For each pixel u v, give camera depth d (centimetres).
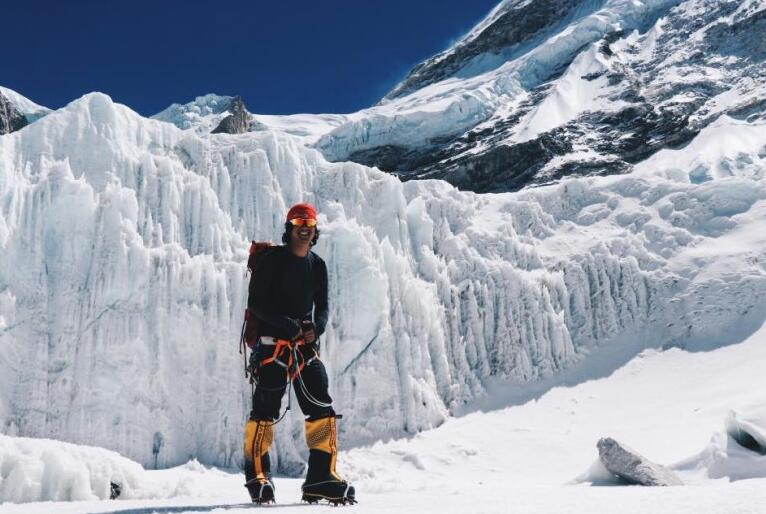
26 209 1689
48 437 1530
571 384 2002
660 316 2114
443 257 2203
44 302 1627
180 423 1617
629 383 1947
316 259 366
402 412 1828
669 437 1586
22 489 544
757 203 2305
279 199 2045
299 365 351
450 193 2405
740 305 2056
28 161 1778
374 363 1828
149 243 1762
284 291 354
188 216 1867
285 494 619
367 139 7038
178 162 1942
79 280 1655
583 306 2156
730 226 2269
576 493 338
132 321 1628
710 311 2067
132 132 1939
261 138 2142
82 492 560
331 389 1784
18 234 1658
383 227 2139
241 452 1642
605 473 969
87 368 1585
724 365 1905
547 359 2056
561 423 1825
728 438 1037
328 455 341
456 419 1917
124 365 1594
